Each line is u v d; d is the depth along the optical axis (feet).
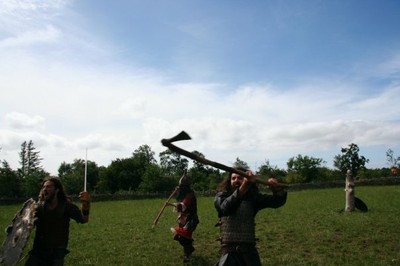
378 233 39.65
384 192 88.63
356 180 123.03
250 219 16.90
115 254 35.27
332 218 49.52
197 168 207.31
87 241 41.52
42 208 18.42
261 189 92.27
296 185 121.29
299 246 36.19
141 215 64.75
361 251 33.60
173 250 36.32
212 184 184.03
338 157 183.52
